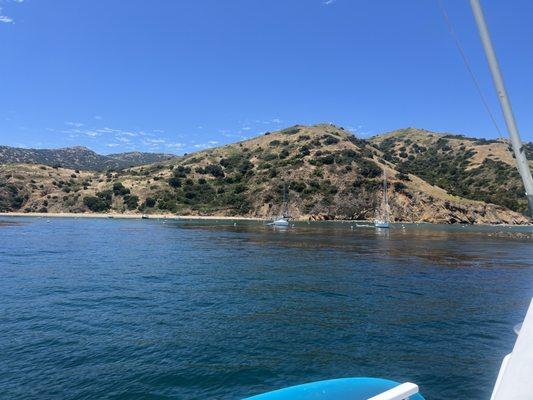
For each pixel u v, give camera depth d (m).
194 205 143.25
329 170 146.00
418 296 22.86
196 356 13.49
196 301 21.00
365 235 74.56
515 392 4.08
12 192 152.75
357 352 14.17
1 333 15.47
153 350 13.96
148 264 33.81
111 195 150.62
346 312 19.27
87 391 10.88
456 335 16.12
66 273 28.73
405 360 13.51
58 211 147.50
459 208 135.75
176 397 10.71
